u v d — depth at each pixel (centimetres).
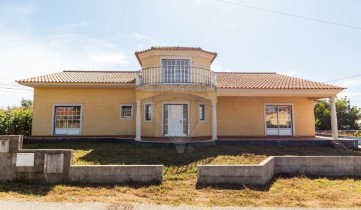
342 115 3341
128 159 1115
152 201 668
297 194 750
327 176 963
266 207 629
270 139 1642
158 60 1617
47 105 1744
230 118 1880
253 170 830
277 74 2206
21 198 664
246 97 1906
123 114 1784
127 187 783
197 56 1641
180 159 1126
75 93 1769
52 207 599
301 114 1908
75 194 713
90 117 1762
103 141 1620
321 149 1471
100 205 621
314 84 1772
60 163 812
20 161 805
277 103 1912
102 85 1720
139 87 1541
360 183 882
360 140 1845
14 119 1792
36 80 1669
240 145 1530
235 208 614
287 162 977
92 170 817
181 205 636
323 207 639
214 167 832
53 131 1728
